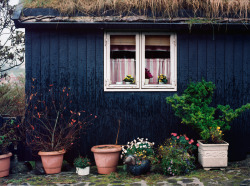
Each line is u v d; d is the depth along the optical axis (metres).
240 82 5.88
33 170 5.36
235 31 5.86
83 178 4.78
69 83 5.68
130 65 5.89
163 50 5.91
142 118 5.77
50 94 5.64
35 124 5.59
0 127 5.57
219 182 4.33
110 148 5.07
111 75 5.88
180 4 5.55
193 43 5.83
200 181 4.41
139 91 5.77
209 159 5.03
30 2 5.50
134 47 5.88
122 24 5.46
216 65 5.85
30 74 5.61
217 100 5.84
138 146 5.13
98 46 5.71
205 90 5.26
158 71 5.94
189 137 5.79
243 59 5.89
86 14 5.45
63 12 5.42
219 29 5.80
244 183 4.27
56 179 4.71
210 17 5.55
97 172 5.19
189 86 5.38
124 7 5.52
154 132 5.77
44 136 5.59
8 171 4.98
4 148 5.03
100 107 5.72
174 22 5.46
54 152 5.04
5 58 9.38
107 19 5.39
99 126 5.71
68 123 5.64
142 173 4.92
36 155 5.56
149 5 5.52
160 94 5.80
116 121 5.74
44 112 5.61
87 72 5.70
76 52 5.69
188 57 5.82
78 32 5.68
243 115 5.86
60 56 5.66
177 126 5.79
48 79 5.64
